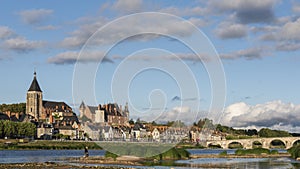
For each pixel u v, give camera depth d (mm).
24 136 191000
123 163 65188
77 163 67625
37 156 97875
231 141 183875
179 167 60344
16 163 67562
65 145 164500
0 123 179625
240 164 70000
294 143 188875
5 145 157500
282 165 69000
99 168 58594
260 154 107438
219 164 68500
